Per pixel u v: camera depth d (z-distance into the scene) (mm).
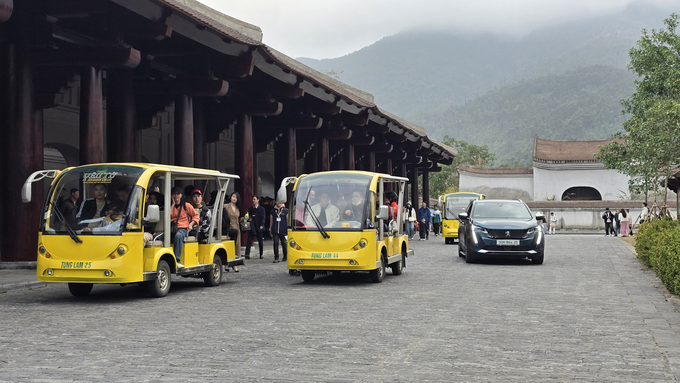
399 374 6109
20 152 15742
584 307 10336
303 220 13977
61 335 8031
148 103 20031
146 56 18734
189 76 21047
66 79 15781
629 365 6441
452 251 26406
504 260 21047
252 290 12828
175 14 15047
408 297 11641
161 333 8156
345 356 6859
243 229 21219
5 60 15664
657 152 27984
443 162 56969
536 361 6625
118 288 13242
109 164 11625
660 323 8828
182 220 12703
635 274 15930
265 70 20172
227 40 17219
